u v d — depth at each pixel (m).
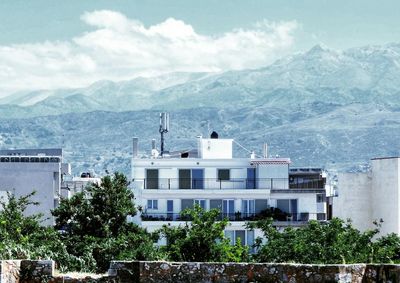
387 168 107.94
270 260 53.41
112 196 78.25
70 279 29.89
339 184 113.88
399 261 49.72
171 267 29.23
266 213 113.00
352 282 27.95
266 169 117.75
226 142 126.75
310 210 115.00
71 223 77.19
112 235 76.19
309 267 28.20
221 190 114.44
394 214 106.38
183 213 62.84
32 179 132.75
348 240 58.22
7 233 51.81
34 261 30.14
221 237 58.84
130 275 29.44
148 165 117.38
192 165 117.38
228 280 28.83
